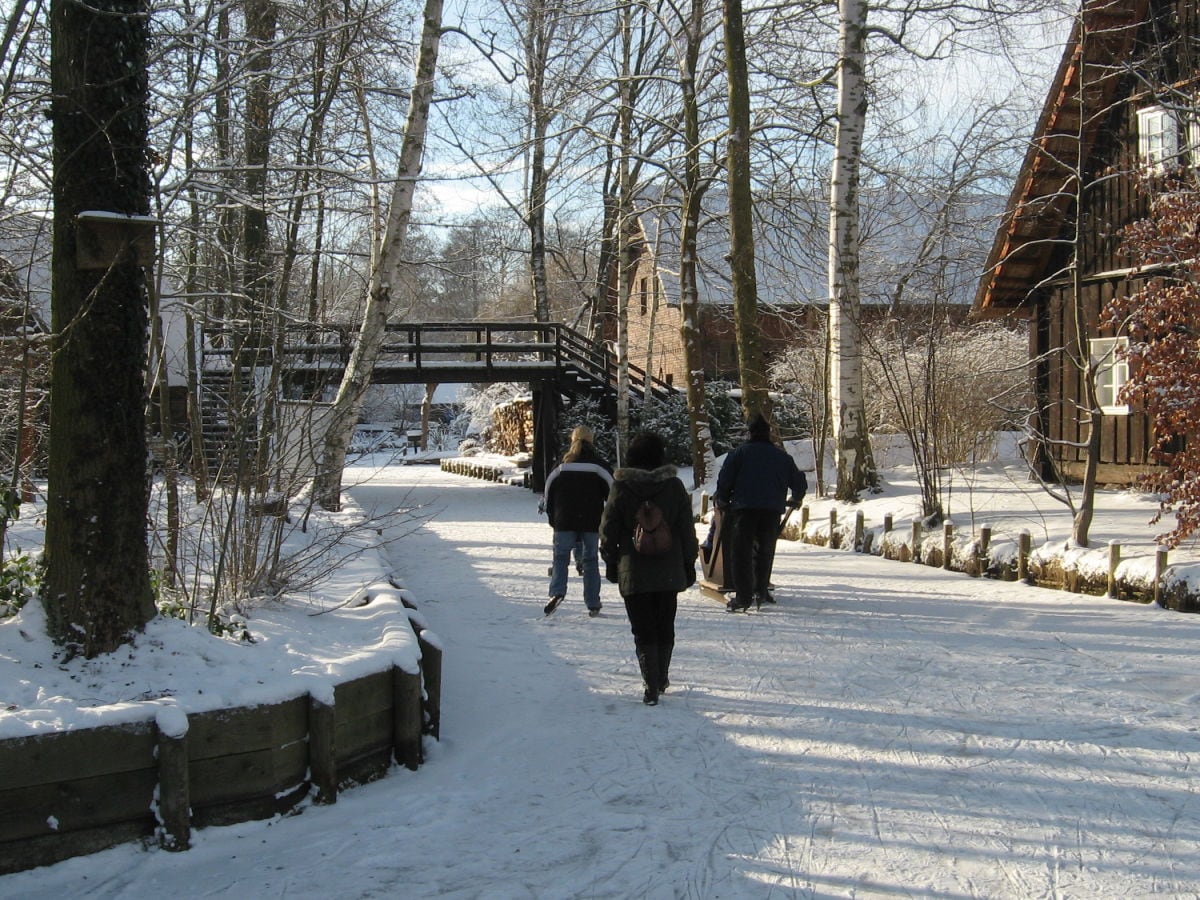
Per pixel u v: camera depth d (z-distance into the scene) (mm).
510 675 7711
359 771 5539
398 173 13047
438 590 11734
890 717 6312
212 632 5910
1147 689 6695
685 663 7844
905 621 9141
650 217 29281
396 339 24969
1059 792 5027
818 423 20938
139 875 4426
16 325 7395
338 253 12156
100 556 5160
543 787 5398
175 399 18734
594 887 4223
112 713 4586
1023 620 8992
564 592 9969
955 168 18172
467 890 4238
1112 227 16062
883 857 4402
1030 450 18547
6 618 5340
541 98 22188
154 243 5332
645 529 6770
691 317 21781
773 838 4637
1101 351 16328
